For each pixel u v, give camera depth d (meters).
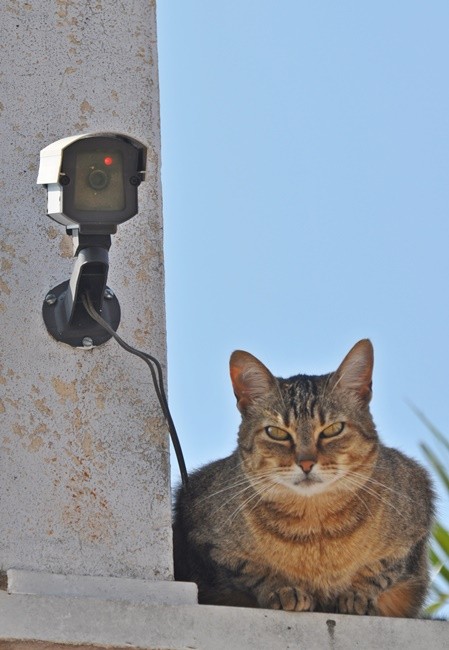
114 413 5.04
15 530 4.70
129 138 4.54
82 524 4.81
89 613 4.46
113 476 4.93
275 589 5.62
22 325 5.01
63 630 4.39
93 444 4.95
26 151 5.26
